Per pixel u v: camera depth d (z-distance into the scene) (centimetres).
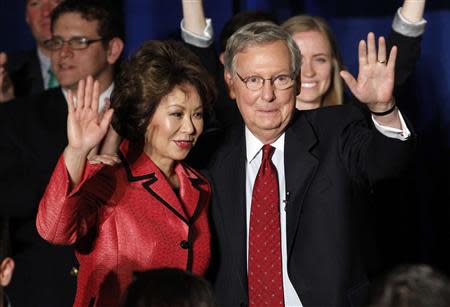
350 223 650
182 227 632
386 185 908
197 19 845
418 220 1048
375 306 434
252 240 654
